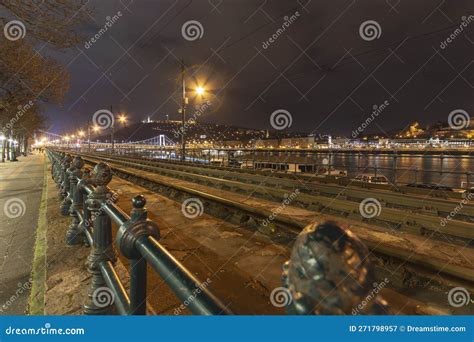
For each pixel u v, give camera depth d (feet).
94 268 9.62
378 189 40.50
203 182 47.98
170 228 21.77
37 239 19.97
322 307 2.60
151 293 11.80
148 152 159.22
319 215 24.40
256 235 19.70
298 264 2.76
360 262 2.69
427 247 16.65
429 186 39.22
